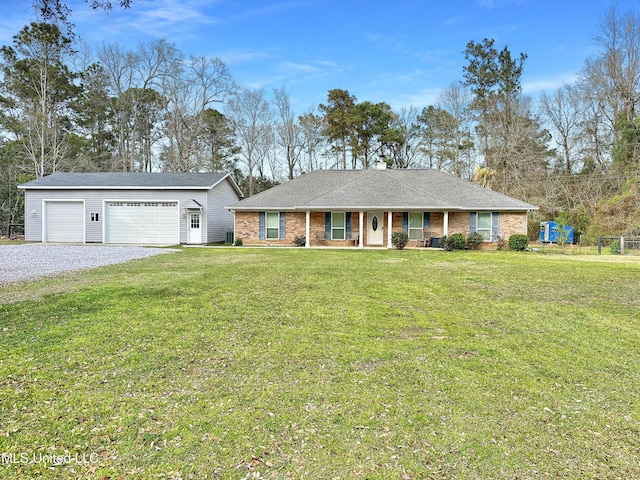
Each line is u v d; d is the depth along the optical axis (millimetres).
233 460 2768
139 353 4691
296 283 9102
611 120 29375
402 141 38719
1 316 6016
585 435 3121
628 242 19062
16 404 3469
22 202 28016
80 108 34094
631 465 2750
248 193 40188
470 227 20750
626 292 8438
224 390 3811
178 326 5719
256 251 17484
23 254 14914
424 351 4910
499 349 5012
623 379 4160
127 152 38156
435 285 9117
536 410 3502
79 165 32062
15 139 29688
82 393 3699
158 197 22422
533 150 32562
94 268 11102
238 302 7180
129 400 3580
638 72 27625
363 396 3711
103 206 22641
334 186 23609
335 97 37812
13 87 29016
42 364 4328
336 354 4770
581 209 27922
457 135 36062
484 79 33438
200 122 36500
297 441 3000
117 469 2656
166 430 3117
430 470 2684
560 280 9836
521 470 2688
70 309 6461
